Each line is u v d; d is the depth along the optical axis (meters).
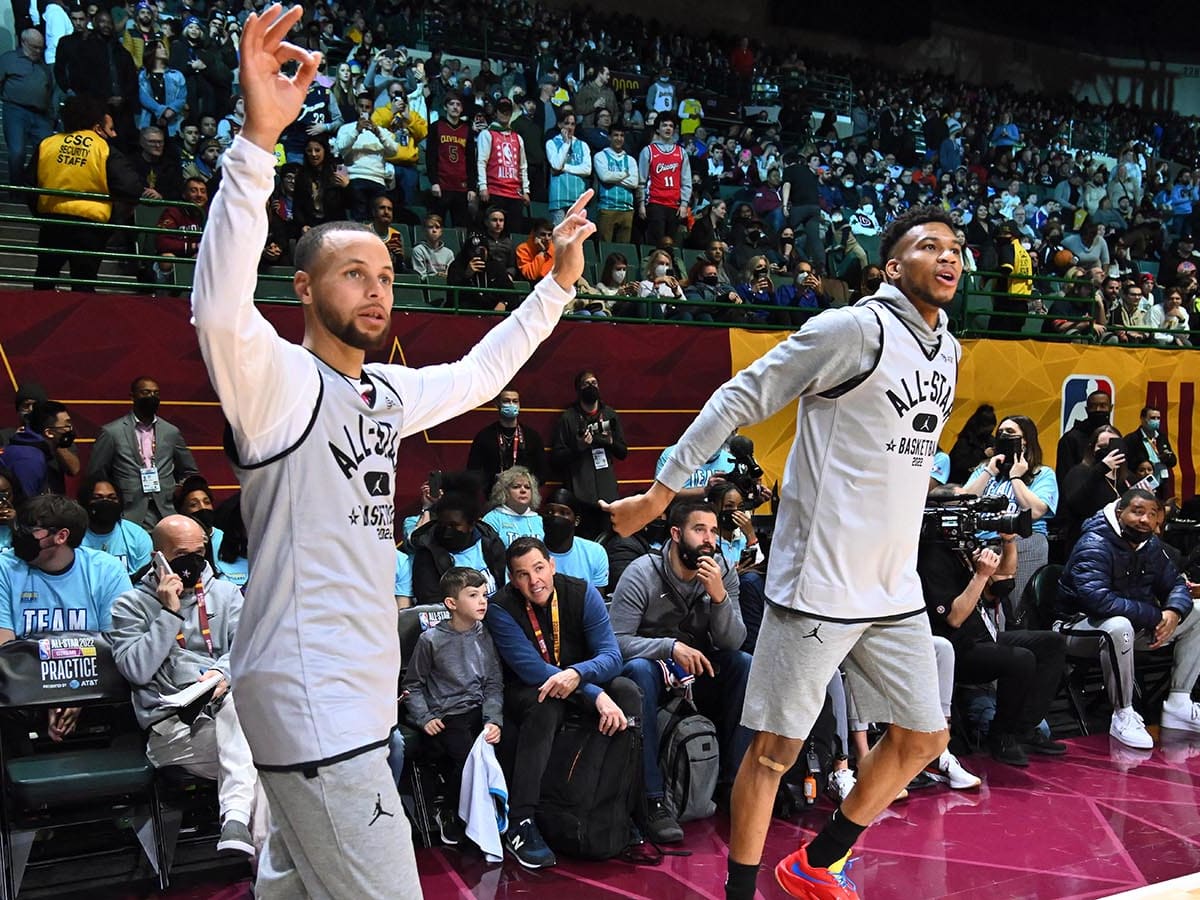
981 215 15.34
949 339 3.15
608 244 11.45
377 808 2.19
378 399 2.32
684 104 15.26
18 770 4.18
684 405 9.29
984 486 6.70
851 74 20.20
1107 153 21.59
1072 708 6.99
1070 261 13.04
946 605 5.82
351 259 2.25
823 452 3.02
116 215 7.87
